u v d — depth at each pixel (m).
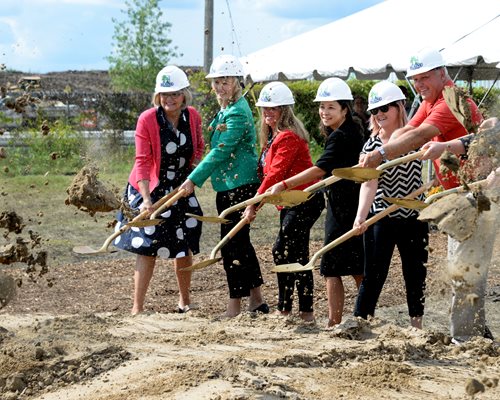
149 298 8.36
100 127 22.30
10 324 6.37
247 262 7.21
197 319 6.46
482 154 4.83
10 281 5.07
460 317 5.76
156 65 33.53
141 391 4.66
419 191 5.88
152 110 7.15
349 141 6.34
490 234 5.37
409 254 6.11
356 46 14.91
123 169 19.78
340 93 6.39
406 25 14.45
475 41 12.84
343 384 4.80
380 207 6.06
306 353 5.32
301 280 6.82
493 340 5.89
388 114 5.99
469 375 5.01
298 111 22.36
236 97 7.09
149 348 5.55
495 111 6.83
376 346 5.44
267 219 13.24
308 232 6.82
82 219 13.30
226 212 5.58
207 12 22.08
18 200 15.20
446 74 5.79
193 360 5.18
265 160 6.83
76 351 5.41
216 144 7.05
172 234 7.17
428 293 7.96
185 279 7.64
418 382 4.88
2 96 5.35
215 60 7.11
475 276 5.57
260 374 4.88
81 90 37.31
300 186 6.63
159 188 7.16
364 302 6.12
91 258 10.40
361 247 6.48
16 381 4.90
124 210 5.90
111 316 6.56
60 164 19.42
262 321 6.33
